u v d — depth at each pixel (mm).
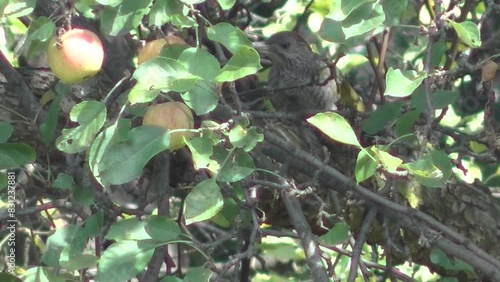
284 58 8789
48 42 4152
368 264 5988
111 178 3932
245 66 3723
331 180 5871
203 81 3863
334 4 3900
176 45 4172
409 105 5535
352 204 5945
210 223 8570
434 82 5125
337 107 8555
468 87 7691
